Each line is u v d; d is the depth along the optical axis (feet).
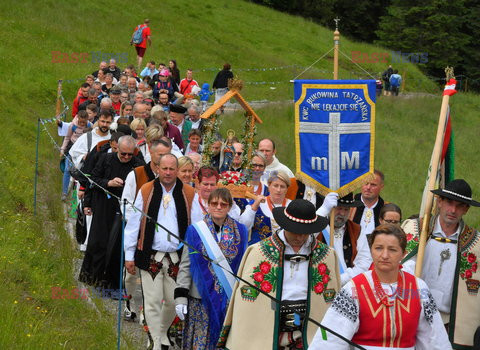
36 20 122.62
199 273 27.27
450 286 25.52
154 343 29.43
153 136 38.58
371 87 29.45
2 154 57.77
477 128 122.42
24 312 30.30
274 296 24.00
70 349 27.99
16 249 38.09
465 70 227.20
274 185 31.45
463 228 25.41
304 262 24.38
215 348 27.58
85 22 134.21
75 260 40.45
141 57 118.01
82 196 39.88
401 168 92.43
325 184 29.76
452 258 25.52
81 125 53.78
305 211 23.70
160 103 70.18
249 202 33.78
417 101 130.82
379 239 19.61
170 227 29.68
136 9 157.38
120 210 32.63
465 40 222.89
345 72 168.86
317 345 19.52
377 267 19.71
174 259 29.68
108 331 30.94
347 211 29.68
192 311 27.99
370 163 29.63
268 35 179.22
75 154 44.34
